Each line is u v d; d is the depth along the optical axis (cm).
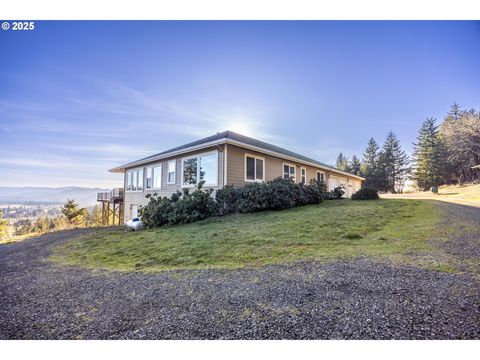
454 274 295
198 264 412
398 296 246
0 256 602
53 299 297
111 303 277
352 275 309
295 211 938
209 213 957
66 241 782
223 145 1028
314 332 200
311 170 1667
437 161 3828
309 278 309
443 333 188
